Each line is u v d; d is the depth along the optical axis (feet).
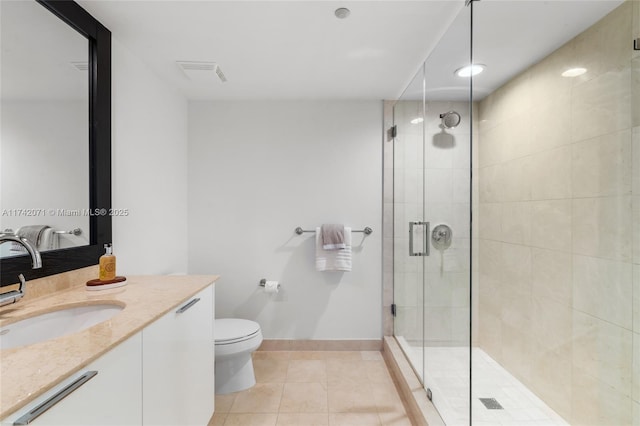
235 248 8.52
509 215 6.93
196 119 8.46
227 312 8.55
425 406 5.55
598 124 4.80
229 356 6.35
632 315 4.30
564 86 5.43
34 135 3.84
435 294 5.78
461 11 4.80
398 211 8.14
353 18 4.96
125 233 5.70
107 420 2.68
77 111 4.50
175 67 6.57
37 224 3.88
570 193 5.38
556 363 5.69
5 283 3.47
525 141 6.41
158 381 3.57
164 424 3.69
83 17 4.54
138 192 6.12
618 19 4.42
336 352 8.48
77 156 4.50
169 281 5.06
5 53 3.50
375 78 7.18
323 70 6.75
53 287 4.10
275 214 8.55
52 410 2.12
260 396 6.45
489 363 7.32
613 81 4.54
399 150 8.04
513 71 6.41
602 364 4.77
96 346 2.61
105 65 5.04
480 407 5.86
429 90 6.11
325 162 8.55
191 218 8.48
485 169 7.65
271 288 8.23
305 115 8.52
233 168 8.52
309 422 5.65
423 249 6.37
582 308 5.15
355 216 8.55
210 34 5.38
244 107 8.50
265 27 5.18
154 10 4.69
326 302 8.56
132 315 3.40
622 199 4.43
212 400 5.28
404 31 5.33
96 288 4.34
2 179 3.46
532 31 5.08
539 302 6.12
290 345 8.55
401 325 7.85
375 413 5.92
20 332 3.24
